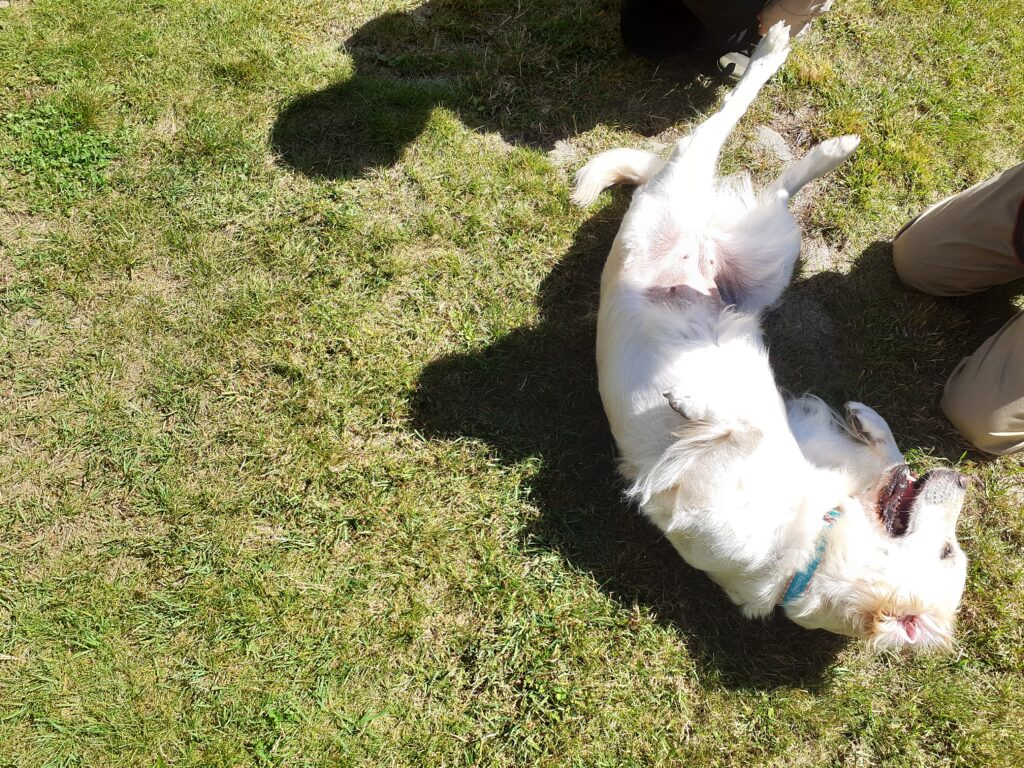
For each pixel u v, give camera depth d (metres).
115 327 1.33
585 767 1.18
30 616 1.19
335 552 1.25
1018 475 1.31
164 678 1.19
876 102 1.52
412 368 1.34
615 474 1.32
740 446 1.06
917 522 1.07
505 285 1.40
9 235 1.37
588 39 1.55
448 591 1.25
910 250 1.36
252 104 1.47
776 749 1.20
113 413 1.29
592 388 1.36
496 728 1.19
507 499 1.29
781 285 1.29
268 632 1.21
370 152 1.46
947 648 1.06
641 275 1.21
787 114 1.52
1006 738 1.19
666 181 1.27
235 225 1.40
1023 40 1.57
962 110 1.52
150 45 1.49
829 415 1.25
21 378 1.29
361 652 1.21
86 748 1.15
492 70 1.53
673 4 1.43
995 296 1.40
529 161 1.46
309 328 1.35
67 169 1.40
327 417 1.31
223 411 1.31
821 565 1.07
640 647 1.23
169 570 1.23
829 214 1.45
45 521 1.24
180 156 1.43
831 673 1.23
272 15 1.54
